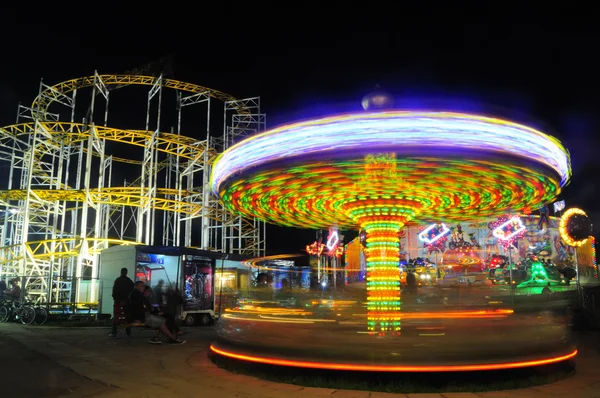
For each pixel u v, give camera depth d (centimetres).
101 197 3662
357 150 709
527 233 4153
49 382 800
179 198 4044
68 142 3819
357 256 4641
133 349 1192
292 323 1078
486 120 707
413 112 699
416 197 925
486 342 835
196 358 1048
